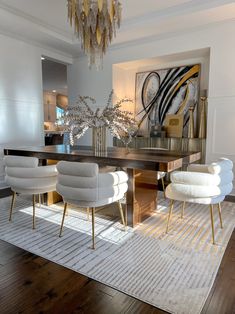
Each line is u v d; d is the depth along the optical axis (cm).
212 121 396
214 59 386
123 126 292
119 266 187
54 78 825
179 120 470
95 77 532
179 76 475
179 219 279
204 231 248
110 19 279
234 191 384
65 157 278
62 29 436
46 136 735
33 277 174
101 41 294
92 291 159
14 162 251
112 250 210
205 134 430
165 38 434
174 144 450
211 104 394
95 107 539
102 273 178
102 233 243
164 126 485
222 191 225
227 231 248
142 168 225
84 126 283
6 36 423
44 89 1051
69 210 307
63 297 154
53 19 395
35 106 486
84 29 285
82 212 301
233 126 377
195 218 283
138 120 533
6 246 217
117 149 330
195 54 434
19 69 450
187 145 437
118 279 171
